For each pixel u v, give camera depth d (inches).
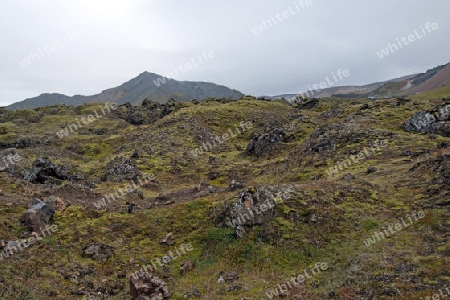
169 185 1908.2
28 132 4040.4
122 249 871.7
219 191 1357.0
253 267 774.5
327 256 781.3
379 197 1047.6
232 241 867.4
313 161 1818.4
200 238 911.7
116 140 3634.4
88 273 751.7
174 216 1032.2
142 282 668.1
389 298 563.5
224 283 722.8
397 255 715.4
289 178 1683.1
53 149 3203.7
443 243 732.0
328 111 3538.4
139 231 961.5
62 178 1737.2
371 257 722.8
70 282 705.6
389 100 2849.4
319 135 2202.3
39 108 6122.1
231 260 807.1
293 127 2876.5
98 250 834.8
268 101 5649.6
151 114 5556.1
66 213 984.9
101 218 997.2
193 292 693.3
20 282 643.5
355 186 1118.4
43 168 1708.9
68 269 746.2
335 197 1032.2
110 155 2942.9
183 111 4229.8
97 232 928.9
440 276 605.3
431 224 825.5
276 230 859.4
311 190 1059.3
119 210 1096.8
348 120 2466.8
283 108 4884.4
